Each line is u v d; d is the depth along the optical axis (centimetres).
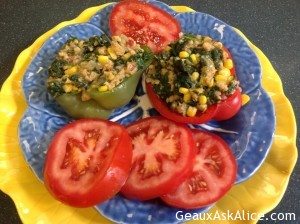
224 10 25
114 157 17
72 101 19
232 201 18
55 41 21
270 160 19
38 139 19
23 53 21
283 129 19
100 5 24
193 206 17
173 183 17
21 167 19
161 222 17
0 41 23
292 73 22
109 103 19
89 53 19
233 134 19
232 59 21
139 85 21
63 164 17
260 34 24
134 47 20
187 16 22
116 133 18
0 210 18
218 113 19
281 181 18
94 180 16
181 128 18
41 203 18
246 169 18
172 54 19
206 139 18
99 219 17
